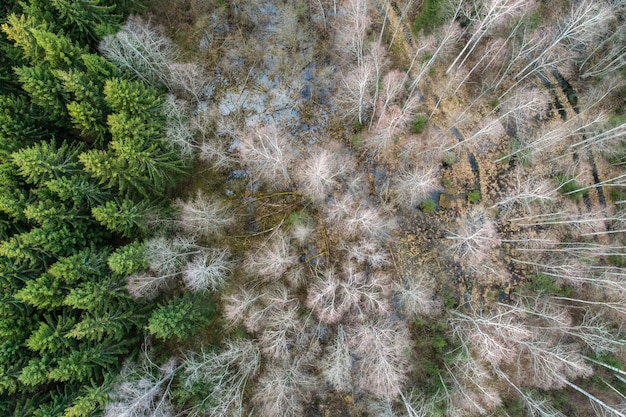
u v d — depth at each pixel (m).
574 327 18.75
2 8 18.83
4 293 16.69
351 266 20.53
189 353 19.36
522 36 21.47
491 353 17.56
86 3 18.03
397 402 19.39
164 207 19.84
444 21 21.72
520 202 21.39
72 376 16.73
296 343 20.02
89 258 17.38
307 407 20.31
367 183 21.75
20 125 17.59
